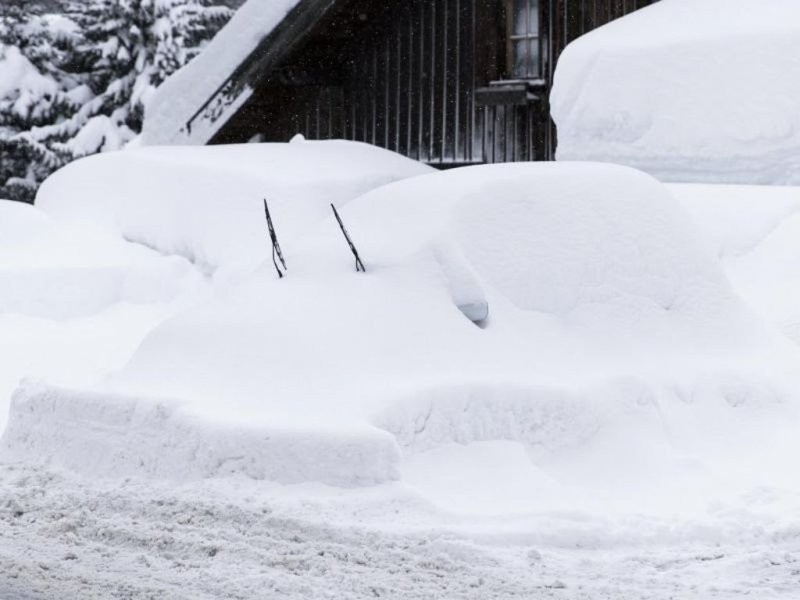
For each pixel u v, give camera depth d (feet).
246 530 32.83
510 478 36.58
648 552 31.96
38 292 65.10
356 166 71.00
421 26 100.63
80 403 39.45
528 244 43.65
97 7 151.84
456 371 39.34
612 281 44.06
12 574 29.17
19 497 36.68
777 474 38.75
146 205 71.26
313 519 33.09
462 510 34.50
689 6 81.30
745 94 72.90
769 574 29.94
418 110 100.94
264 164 69.56
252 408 38.09
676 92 75.61
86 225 72.79
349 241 42.27
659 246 45.24
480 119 97.81
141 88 150.20
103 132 149.38
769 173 72.18
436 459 36.86
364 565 30.14
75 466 38.86
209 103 102.58
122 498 35.60
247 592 27.78
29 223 72.69
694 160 74.84
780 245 57.36
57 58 151.02
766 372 43.21
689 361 43.19
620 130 77.82
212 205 68.49
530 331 42.06
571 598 27.76
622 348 42.78
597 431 39.09
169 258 67.97
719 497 36.35
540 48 93.91
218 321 41.60
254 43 100.12
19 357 59.57
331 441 35.04
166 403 37.65
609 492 37.01
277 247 43.55
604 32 81.56
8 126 148.97
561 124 80.38
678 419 40.88
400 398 36.91
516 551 31.65
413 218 44.04
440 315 40.91
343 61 104.27
